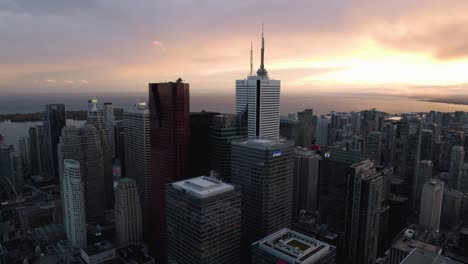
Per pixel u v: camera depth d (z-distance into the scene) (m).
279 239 170.88
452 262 154.38
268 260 160.38
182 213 186.75
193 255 182.00
